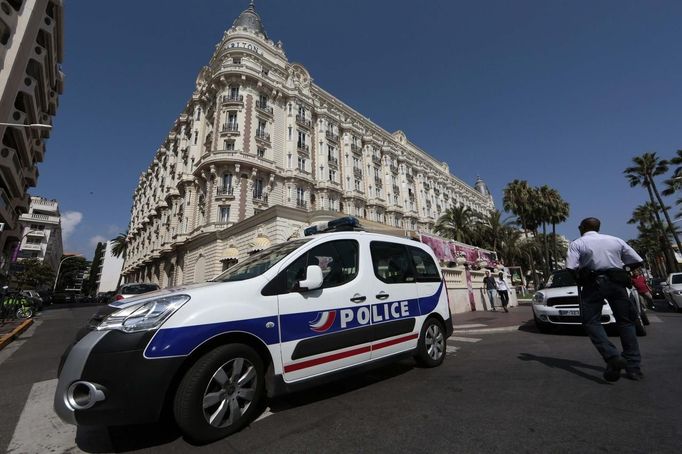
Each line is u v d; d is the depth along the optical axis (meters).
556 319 6.56
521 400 2.98
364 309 3.48
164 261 34.12
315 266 3.00
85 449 2.37
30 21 15.64
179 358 2.26
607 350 3.33
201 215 27.06
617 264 3.47
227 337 2.57
